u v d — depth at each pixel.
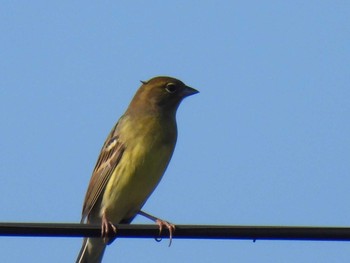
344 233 10.45
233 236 10.82
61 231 10.53
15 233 10.40
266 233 10.65
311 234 10.51
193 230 11.07
